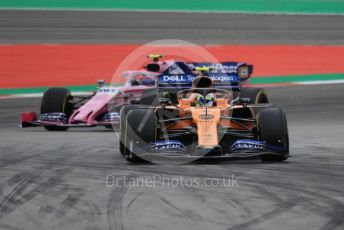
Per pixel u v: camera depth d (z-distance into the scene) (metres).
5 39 109.75
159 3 141.12
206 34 120.38
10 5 131.75
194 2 143.75
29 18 123.88
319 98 79.19
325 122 61.59
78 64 98.44
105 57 102.69
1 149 43.69
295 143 46.19
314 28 130.12
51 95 56.56
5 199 27.17
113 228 22.23
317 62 107.06
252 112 40.22
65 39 111.81
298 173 32.16
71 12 130.25
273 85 90.25
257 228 21.95
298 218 23.19
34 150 43.03
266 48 113.88
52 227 22.53
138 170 33.69
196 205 25.39
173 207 25.12
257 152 35.16
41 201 26.67
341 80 94.50
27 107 72.12
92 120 55.69
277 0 148.25
